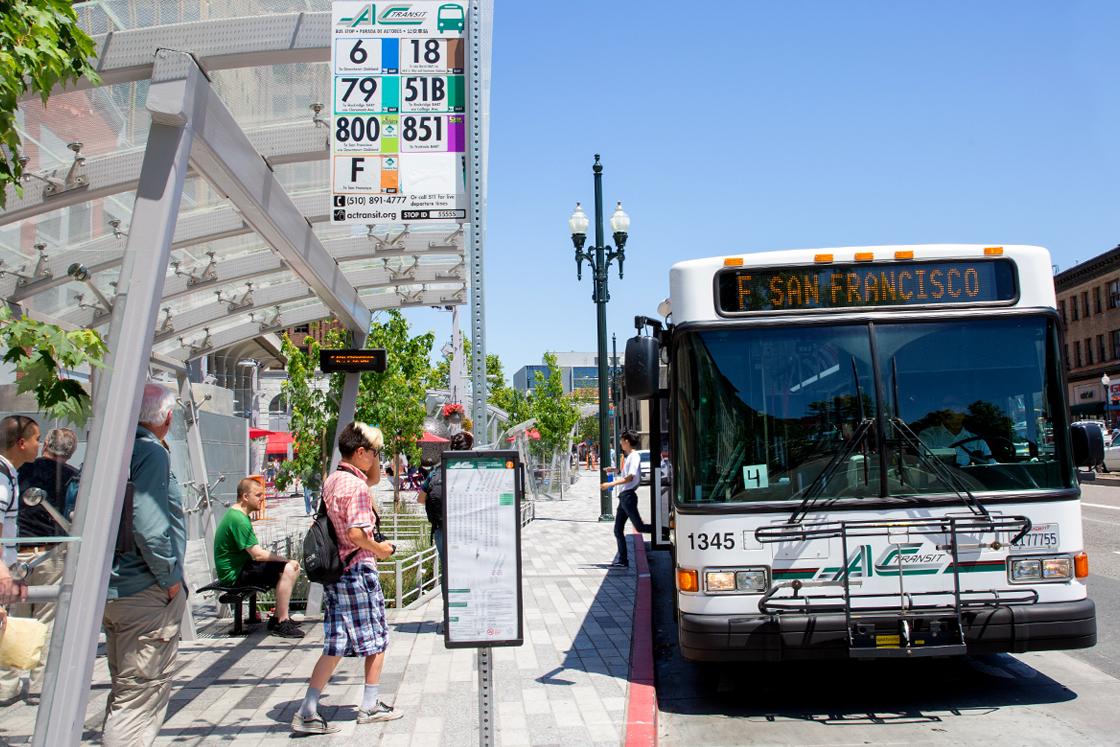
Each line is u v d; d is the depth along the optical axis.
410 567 10.36
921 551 6.19
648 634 8.38
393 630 8.84
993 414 6.43
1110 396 46.88
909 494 6.30
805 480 6.36
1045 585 6.19
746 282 6.65
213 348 10.09
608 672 7.21
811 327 6.57
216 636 8.71
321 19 5.11
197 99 4.81
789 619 6.12
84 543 4.27
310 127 6.32
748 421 6.48
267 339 25.48
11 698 5.39
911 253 6.62
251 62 5.19
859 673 7.49
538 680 6.98
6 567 4.26
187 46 4.99
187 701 6.45
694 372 6.57
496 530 4.45
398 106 5.06
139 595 4.82
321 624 9.23
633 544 16.69
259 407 35.50
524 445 24.86
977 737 5.79
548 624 9.12
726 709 6.60
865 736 5.88
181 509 4.98
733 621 6.16
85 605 4.24
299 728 5.68
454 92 5.07
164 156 4.63
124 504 4.55
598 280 21.95
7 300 6.62
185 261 7.79
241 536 8.72
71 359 4.04
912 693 6.86
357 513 5.74
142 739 4.84
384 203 5.01
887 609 6.15
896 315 6.54
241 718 6.03
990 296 6.62
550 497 33.34
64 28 4.27
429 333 20.23
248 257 7.93
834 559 6.23
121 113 5.74
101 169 5.70
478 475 4.47
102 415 4.35
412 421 19.86
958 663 7.74
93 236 6.83
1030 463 6.36
